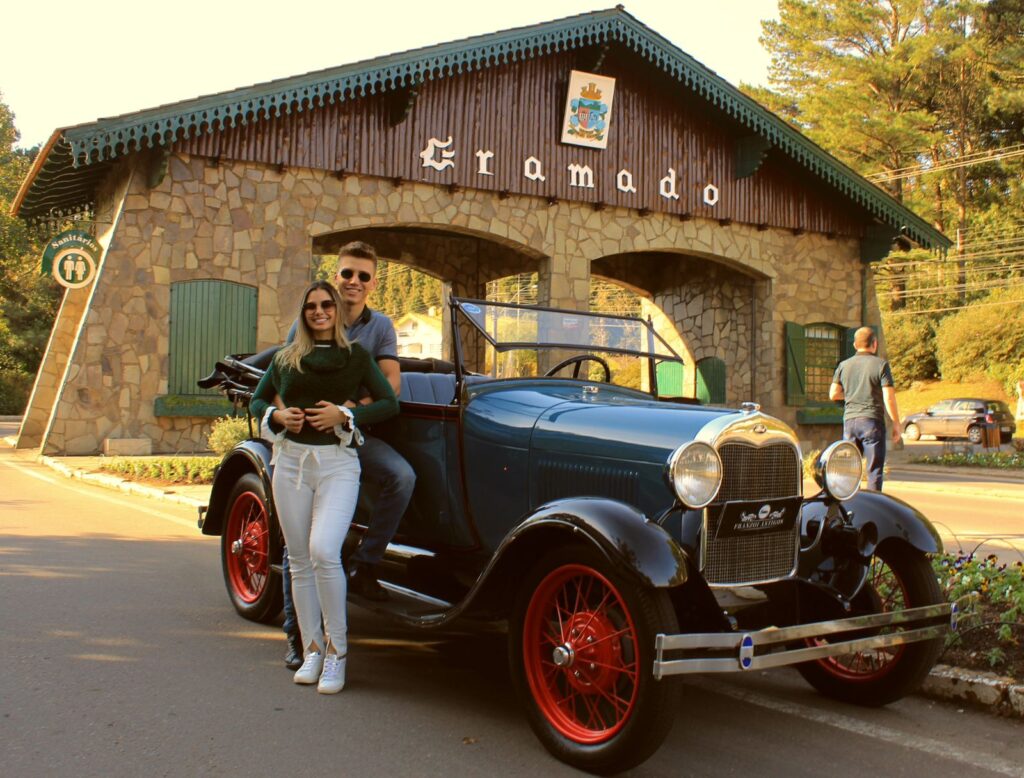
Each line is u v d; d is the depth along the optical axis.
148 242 14.12
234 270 14.66
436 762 3.32
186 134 13.48
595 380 4.97
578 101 17.02
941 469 18.45
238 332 14.73
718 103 17.38
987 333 40.69
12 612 5.26
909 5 39.66
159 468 11.52
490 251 21.19
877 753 3.52
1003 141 42.69
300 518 4.12
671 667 3.05
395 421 4.69
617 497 3.76
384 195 15.74
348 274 4.54
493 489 4.24
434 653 4.79
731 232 19.08
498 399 4.39
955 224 44.84
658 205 18.08
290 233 15.05
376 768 3.25
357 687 4.16
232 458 5.39
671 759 3.42
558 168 17.14
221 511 5.61
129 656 4.51
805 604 4.11
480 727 3.70
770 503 3.80
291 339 4.33
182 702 3.88
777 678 4.56
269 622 5.21
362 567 4.28
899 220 19.33
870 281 20.72
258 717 3.72
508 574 3.63
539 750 3.47
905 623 3.90
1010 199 43.16
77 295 17.05
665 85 18.09
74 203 17.98
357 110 15.43
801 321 19.89
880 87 40.28
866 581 4.14
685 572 3.18
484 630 5.12
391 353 4.64
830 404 20.33
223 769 3.20
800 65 41.84
